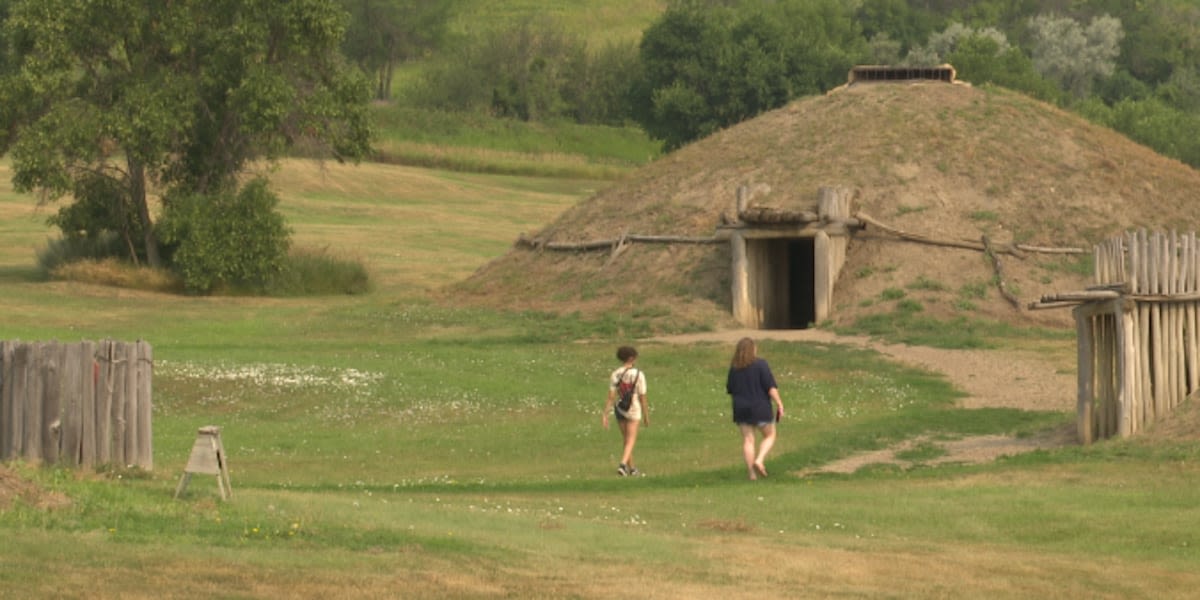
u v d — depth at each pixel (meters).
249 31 124.62
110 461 39.03
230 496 35.16
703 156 120.44
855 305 96.44
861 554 32.97
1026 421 62.53
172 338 97.56
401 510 35.78
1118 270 52.91
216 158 131.12
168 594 25.34
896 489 44.19
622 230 112.50
